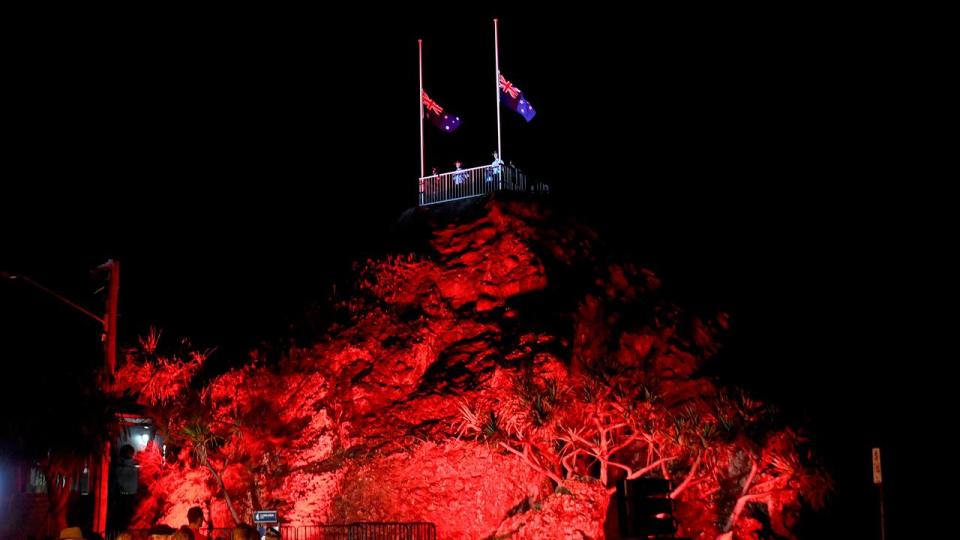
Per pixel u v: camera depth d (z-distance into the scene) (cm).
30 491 3016
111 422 2795
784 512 3058
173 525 3122
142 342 3362
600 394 2612
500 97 4212
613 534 2527
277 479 3128
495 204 3725
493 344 3195
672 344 3425
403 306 3491
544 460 2730
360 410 3169
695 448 2617
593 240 3850
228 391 3381
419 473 2892
